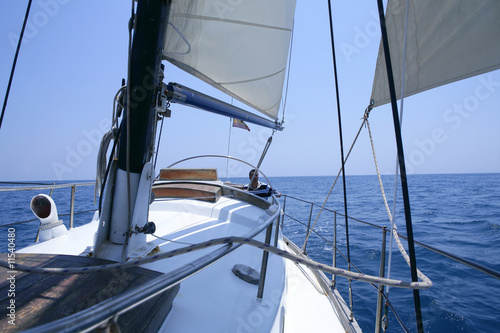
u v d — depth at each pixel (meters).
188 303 1.60
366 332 3.71
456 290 5.01
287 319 2.39
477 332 3.80
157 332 1.27
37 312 1.11
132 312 1.17
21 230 9.30
